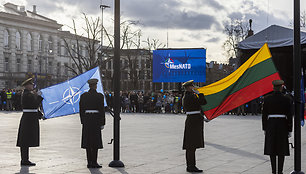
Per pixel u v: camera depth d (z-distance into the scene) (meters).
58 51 78.81
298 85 7.99
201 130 8.91
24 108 9.37
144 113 36.28
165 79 36.31
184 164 9.59
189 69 35.88
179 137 15.55
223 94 13.04
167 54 36.19
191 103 8.86
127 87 90.75
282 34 29.50
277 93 8.15
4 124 21.81
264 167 9.21
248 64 12.81
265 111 8.17
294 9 7.98
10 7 71.81
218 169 8.98
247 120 26.12
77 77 10.45
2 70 68.25
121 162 9.29
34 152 11.38
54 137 15.40
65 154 11.03
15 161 9.84
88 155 9.14
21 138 9.27
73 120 25.98
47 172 8.50
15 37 70.25
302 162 9.84
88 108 9.11
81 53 83.50
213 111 13.09
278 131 8.03
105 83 76.69
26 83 9.48
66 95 10.27
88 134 9.07
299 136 8.02
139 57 88.50
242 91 12.80
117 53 9.41
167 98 36.88
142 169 8.92
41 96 9.52
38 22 73.19
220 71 83.19
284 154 8.00
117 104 9.38
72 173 8.41
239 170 8.84
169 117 29.86
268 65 12.56
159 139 14.85
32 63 73.19
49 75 72.94
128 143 13.62
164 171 8.71
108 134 16.58
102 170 8.77
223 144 13.45
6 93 39.66
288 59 30.09
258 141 14.34
